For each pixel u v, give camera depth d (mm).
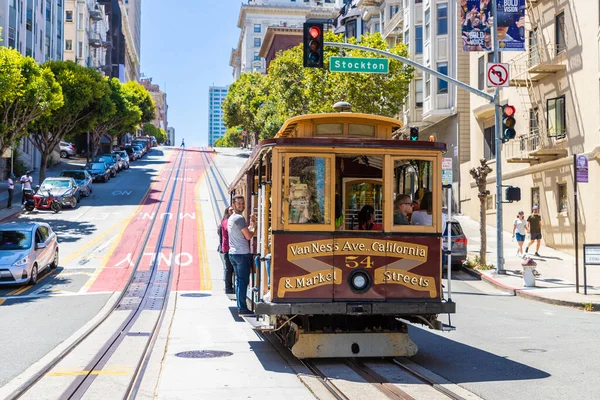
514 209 31391
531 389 8336
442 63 41500
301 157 9664
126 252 25938
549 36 27906
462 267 23828
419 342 11867
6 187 47719
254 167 11695
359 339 9977
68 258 24609
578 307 16609
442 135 43469
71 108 47938
